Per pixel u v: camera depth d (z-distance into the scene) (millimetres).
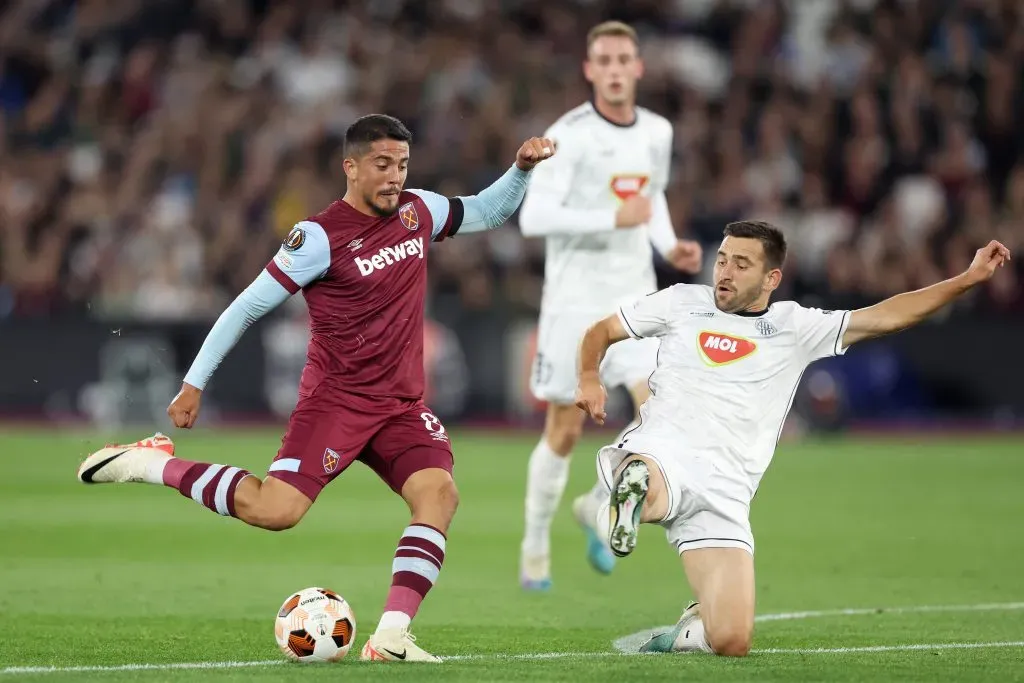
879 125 83375
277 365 70938
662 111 83938
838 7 88000
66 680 20109
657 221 34156
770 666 21375
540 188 32500
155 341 71000
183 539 39031
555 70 85812
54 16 91375
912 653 23172
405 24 89938
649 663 21547
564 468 32000
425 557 22125
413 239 23141
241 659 22438
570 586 32500
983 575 33719
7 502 46594
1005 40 87500
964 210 79062
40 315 71500
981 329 71000
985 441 68375
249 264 76250
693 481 23312
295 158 80250
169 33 90375
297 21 89750
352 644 23453
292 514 22141
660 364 24375
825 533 40938
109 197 79688
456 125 81312
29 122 85562
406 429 22969
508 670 20766
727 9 89625
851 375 71312
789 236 76500
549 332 32875
